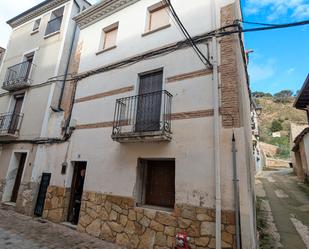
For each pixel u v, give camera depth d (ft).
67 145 26.30
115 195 20.17
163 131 17.54
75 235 19.97
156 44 22.95
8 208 29.04
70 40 35.40
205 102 17.66
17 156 32.89
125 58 25.05
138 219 17.93
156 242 16.35
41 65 35.47
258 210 27.73
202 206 15.33
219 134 16.10
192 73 19.21
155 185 19.70
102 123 23.98
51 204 24.90
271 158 93.40
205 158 16.25
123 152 21.09
